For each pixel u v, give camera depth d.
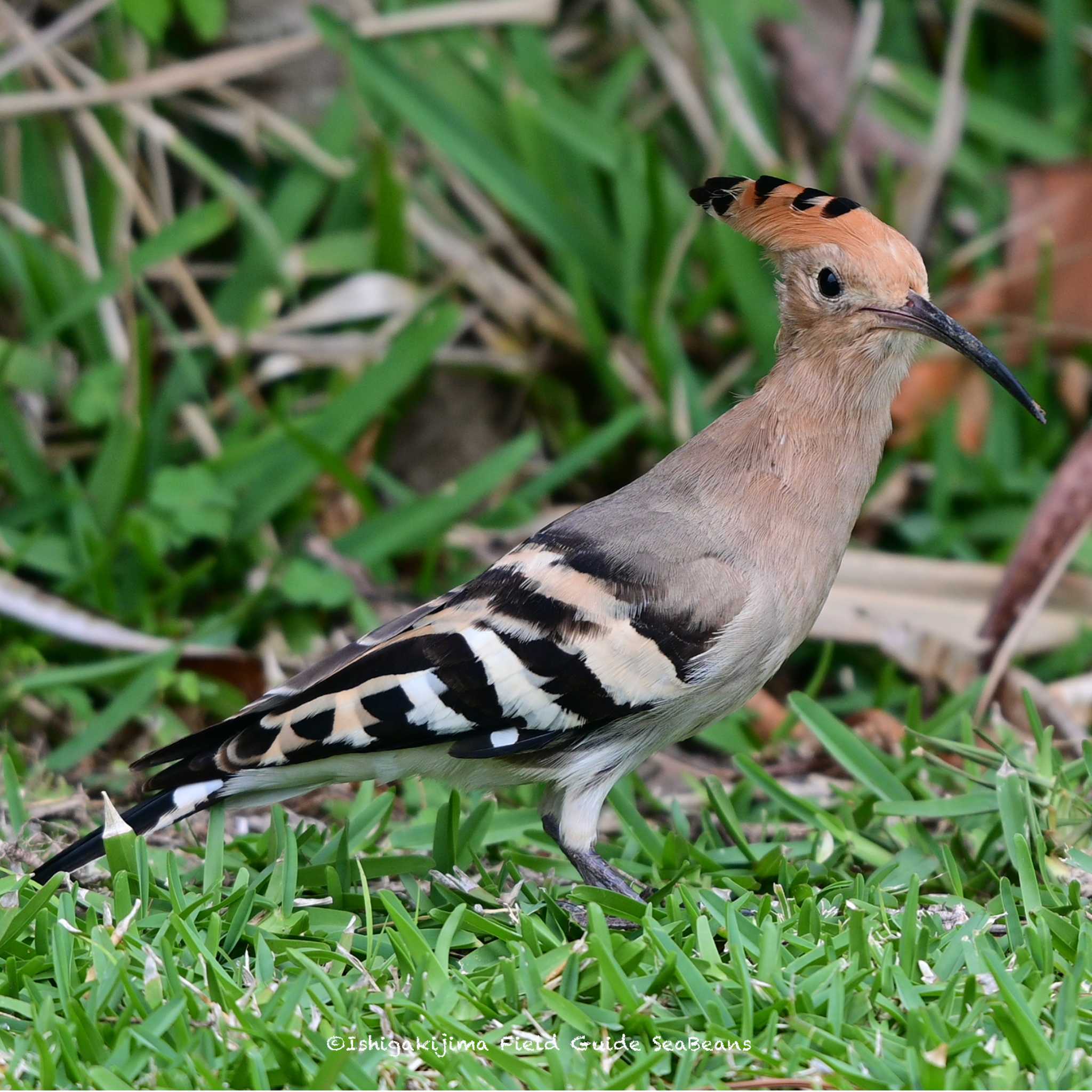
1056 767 8.21
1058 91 14.27
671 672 7.32
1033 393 12.53
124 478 11.12
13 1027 6.23
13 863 7.77
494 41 13.54
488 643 7.23
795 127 13.63
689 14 13.85
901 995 6.24
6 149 12.23
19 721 9.98
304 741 7.08
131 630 10.40
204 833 8.64
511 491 12.33
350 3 12.98
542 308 12.80
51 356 11.90
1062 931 6.67
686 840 7.95
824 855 8.01
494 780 7.58
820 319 7.68
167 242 11.70
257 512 11.20
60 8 12.78
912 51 14.34
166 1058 5.87
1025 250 12.84
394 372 11.51
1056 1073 5.67
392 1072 5.87
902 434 12.55
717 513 7.58
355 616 10.63
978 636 10.42
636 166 12.77
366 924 6.95
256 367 12.33
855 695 10.49
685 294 13.01
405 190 12.31
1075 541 10.27
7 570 10.40
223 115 12.66
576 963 6.45
